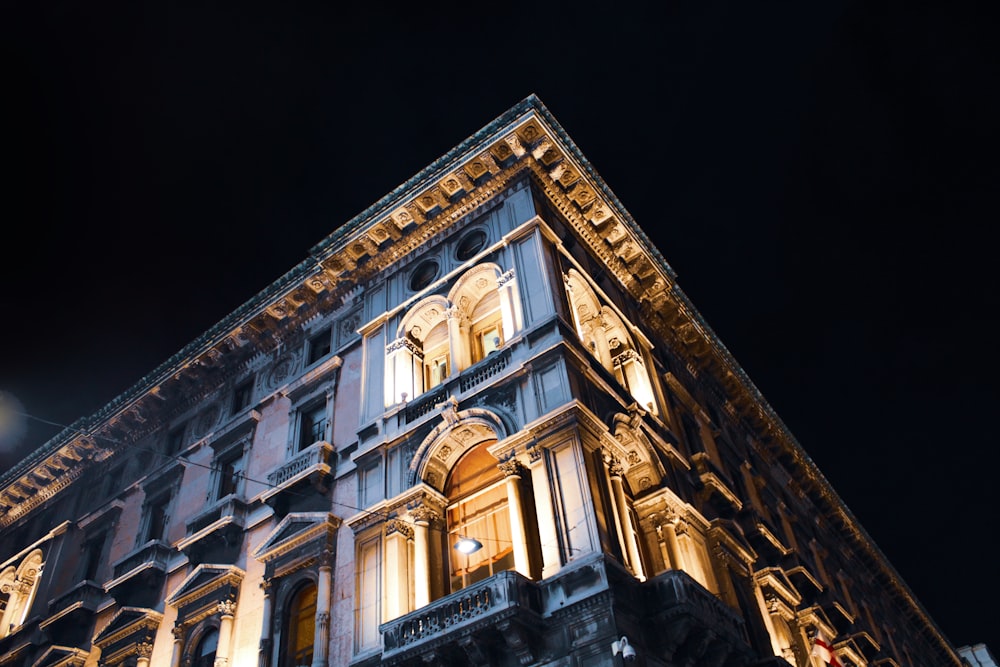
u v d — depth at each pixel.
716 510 24.36
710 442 28.27
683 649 16.33
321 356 27.33
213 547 24.11
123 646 23.48
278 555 21.83
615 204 27.03
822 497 38.34
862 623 34.72
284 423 26.08
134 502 29.39
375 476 21.34
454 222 25.64
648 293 28.86
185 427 30.45
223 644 21.12
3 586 31.38
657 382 25.69
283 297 28.64
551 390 18.88
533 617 15.55
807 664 23.41
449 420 20.34
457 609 16.23
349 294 27.88
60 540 30.75
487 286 23.56
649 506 20.47
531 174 24.27
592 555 15.80
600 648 14.81
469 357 22.45
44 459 34.00
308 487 22.70
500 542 18.69
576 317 21.89
